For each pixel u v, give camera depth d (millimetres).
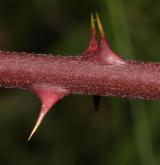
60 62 166
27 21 355
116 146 286
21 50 361
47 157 346
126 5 317
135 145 281
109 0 270
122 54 265
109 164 317
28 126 344
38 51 362
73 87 166
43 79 166
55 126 345
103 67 166
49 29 356
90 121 340
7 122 340
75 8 342
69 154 340
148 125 261
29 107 340
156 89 165
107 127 334
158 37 314
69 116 345
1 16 354
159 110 287
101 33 167
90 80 165
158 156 285
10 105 339
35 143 348
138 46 311
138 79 165
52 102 166
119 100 281
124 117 283
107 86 165
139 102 263
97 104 179
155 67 166
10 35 361
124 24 268
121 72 165
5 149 345
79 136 340
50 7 342
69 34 323
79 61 166
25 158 346
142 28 314
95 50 167
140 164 279
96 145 334
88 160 335
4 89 345
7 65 166
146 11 319
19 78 167
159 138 288
